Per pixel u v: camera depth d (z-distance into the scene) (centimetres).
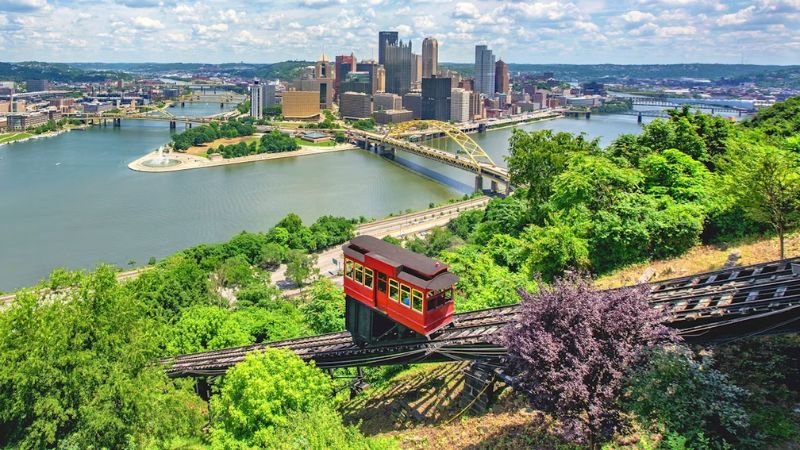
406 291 4066
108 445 3634
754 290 3045
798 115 9531
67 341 3703
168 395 4047
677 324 3036
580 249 5425
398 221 18388
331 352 4709
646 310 2583
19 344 3625
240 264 12750
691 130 7325
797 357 2941
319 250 16200
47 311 3859
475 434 3316
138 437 3722
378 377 4966
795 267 3164
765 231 5503
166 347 6181
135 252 15888
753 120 10800
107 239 17012
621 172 6247
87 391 3638
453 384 4119
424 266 4066
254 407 3525
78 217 19288
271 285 12206
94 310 4034
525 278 5319
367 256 4350
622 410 2517
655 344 2538
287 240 15638
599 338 2527
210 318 6419
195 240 16988
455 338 3844
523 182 8656
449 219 18138
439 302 4041
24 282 13775
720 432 2423
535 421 3158
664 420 2416
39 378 3516
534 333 2536
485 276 5734
